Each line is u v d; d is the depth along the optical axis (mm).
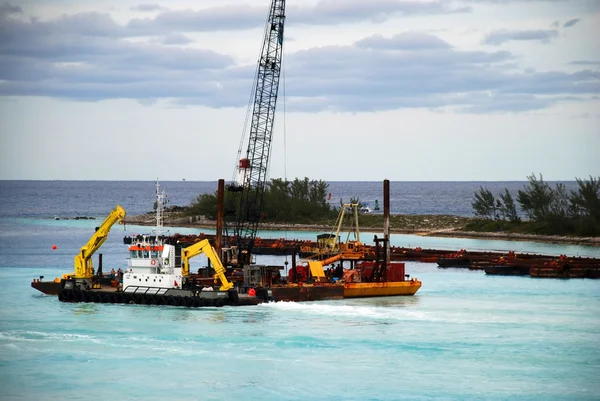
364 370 132625
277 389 123750
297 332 155625
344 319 167750
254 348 144125
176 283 179125
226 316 168000
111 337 150750
